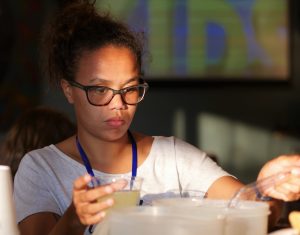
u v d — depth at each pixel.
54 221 1.88
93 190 1.43
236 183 1.99
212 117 6.04
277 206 1.82
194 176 2.03
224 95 6.02
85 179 1.44
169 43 5.97
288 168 1.74
